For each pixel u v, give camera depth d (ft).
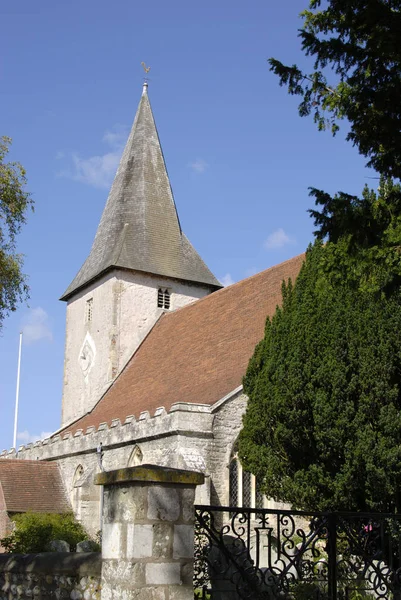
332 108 39.63
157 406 94.58
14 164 64.80
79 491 99.25
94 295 135.95
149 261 132.36
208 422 79.10
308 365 58.95
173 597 25.67
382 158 39.11
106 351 127.65
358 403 56.80
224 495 77.15
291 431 59.41
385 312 57.82
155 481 26.43
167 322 126.82
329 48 38.27
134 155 143.13
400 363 57.26
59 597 31.14
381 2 37.06
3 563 35.91
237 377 84.74
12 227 64.69
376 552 31.63
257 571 30.68
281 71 40.42
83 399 133.28
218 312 109.19
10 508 101.91
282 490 60.34
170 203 140.97
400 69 37.76
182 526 26.58
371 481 54.13
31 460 112.16
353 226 38.45
